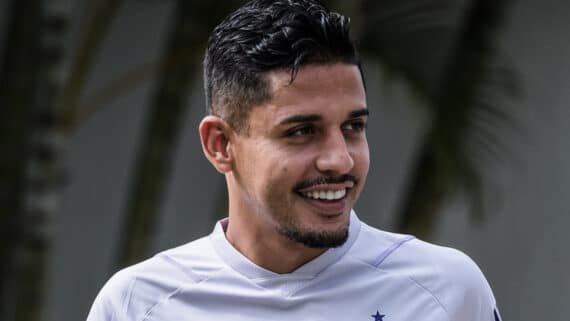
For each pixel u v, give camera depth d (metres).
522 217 8.26
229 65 2.53
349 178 2.45
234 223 2.73
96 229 8.03
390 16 5.91
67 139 6.09
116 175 8.05
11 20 5.76
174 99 6.39
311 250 2.65
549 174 8.12
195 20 6.07
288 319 2.65
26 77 5.66
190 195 8.27
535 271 8.31
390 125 8.36
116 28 7.79
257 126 2.48
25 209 5.72
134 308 2.77
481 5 6.26
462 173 6.14
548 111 8.07
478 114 6.14
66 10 5.82
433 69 5.95
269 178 2.46
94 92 7.68
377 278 2.67
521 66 8.02
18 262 5.74
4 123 5.66
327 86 2.41
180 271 2.77
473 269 2.71
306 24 2.42
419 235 6.71
